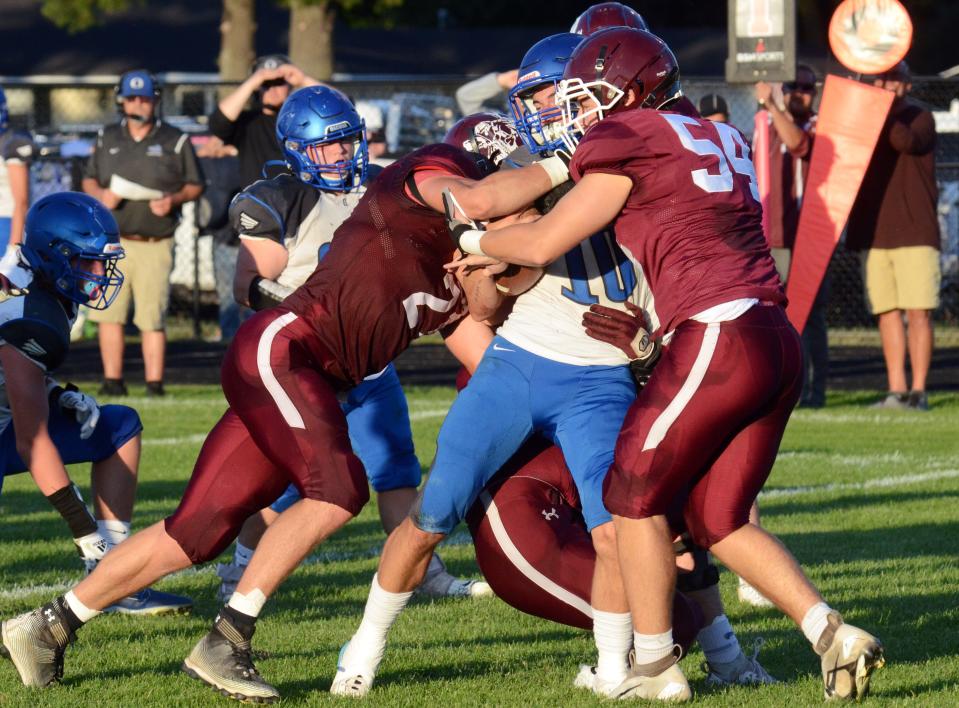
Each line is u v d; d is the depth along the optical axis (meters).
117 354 34.00
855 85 28.92
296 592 16.22
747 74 28.67
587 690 12.14
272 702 11.70
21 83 77.75
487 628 14.64
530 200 11.77
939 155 49.97
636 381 12.56
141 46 84.44
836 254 50.91
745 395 11.05
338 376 12.38
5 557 17.91
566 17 107.94
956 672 12.59
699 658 13.44
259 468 12.16
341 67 85.56
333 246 12.33
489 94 27.25
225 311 44.22
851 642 11.05
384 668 12.96
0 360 14.09
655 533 11.33
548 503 12.52
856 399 35.09
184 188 32.72
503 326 12.59
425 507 11.85
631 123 11.41
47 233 14.10
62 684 12.35
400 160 12.41
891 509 21.45
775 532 19.77
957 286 49.50
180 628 14.62
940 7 112.94
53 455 14.23
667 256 11.35
